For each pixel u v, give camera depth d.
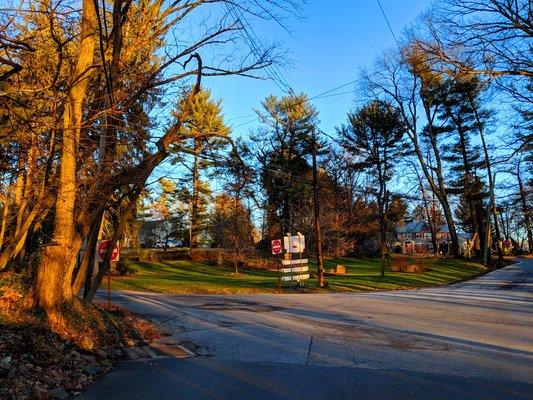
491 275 38.06
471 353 8.91
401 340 10.22
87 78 9.18
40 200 10.12
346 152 54.50
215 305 16.64
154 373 7.28
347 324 12.41
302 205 48.66
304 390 6.44
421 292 23.92
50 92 8.57
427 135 53.84
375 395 6.21
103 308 11.82
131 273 34.09
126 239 39.28
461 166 52.28
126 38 11.06
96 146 9.97
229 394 6.25
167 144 10.62
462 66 16.42
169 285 25.25
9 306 8.05
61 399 5.92
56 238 8.71
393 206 55.84
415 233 101.88
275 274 40.66
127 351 8.49
